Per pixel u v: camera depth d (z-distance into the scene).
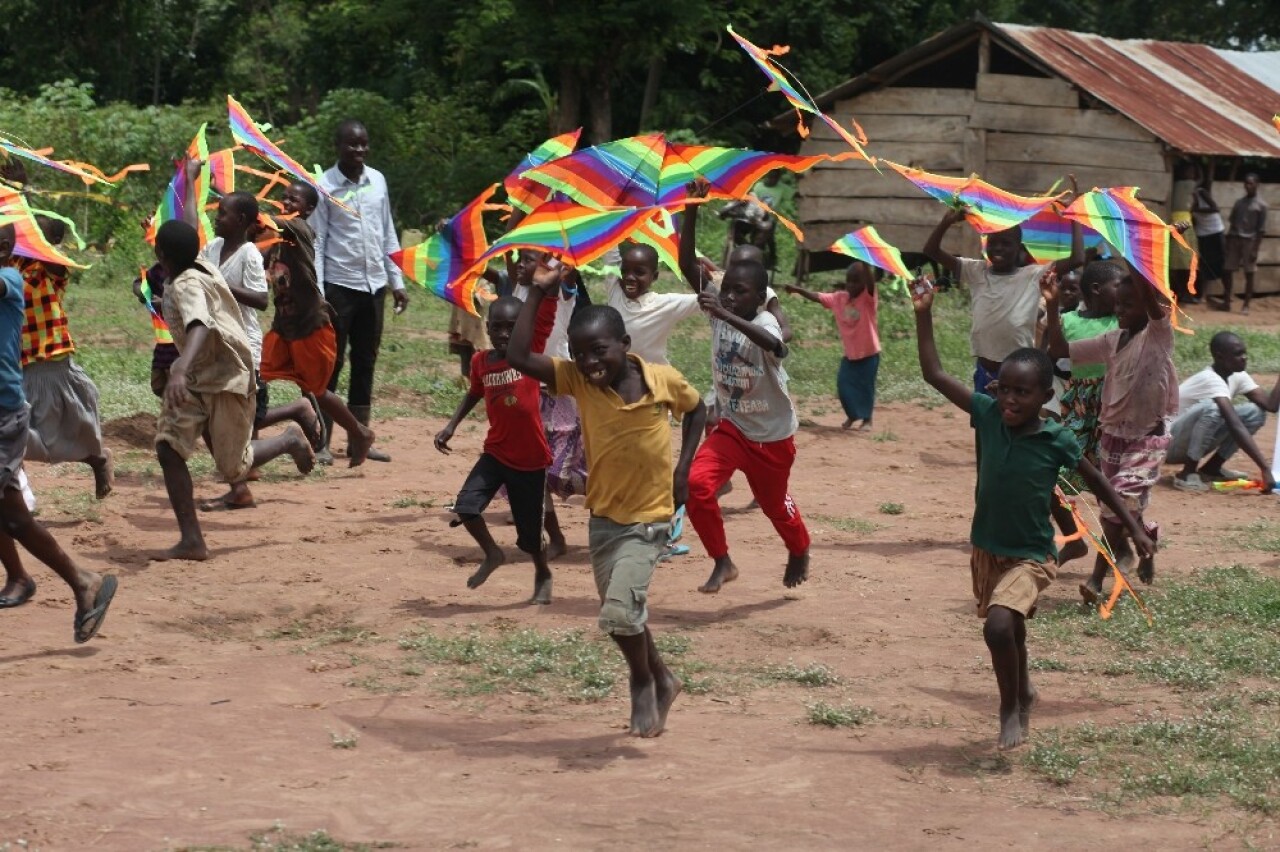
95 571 7.64
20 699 5.58
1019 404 5.37
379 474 10.71
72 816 4.40
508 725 5.52
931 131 24.19
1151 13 42.28
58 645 6.36
